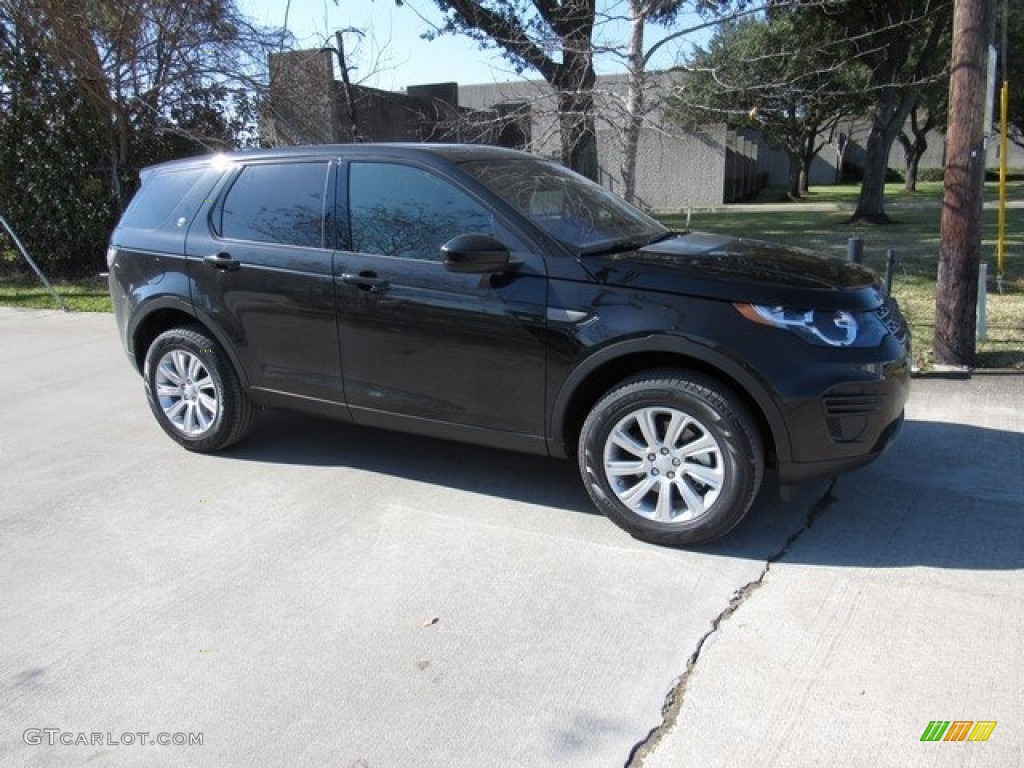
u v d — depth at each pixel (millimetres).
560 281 4027
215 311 5055
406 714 2875
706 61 10211
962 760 2568
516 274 4117
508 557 3932
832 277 3986
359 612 3506
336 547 4078
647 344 3828
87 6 12023
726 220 21266
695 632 3281
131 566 3951
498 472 4957
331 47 12852
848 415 3727
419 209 4445
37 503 4699
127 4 12195
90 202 13297
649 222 5004
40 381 7336
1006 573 3637
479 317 4191
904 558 3801
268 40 13242
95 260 13820
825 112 31938
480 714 2863
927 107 33938
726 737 2709
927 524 4121
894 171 48812
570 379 4027
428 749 2707
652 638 3256
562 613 3447
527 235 4164
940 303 6594
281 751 2717
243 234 5000
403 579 3762
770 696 2893
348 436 5652
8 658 3256
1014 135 44406
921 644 3146
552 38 9711
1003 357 6859
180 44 12836
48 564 3992
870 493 4484
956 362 6586
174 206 5332
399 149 4598
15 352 8453
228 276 4969
